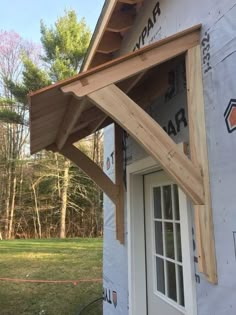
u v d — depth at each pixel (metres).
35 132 2.49
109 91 1.62
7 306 5.50
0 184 16.09
